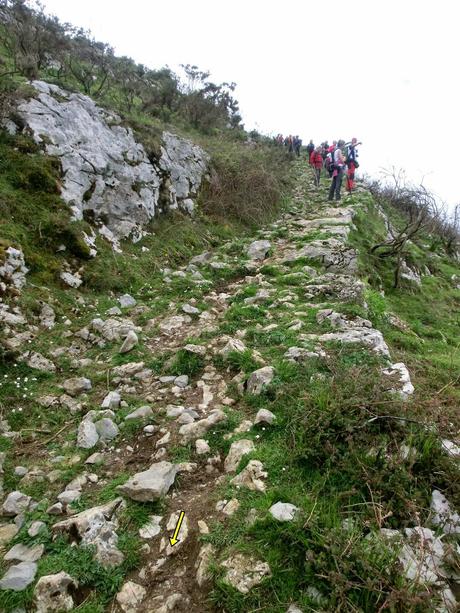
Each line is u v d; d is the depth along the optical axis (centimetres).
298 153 2744
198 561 264
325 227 1071
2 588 252
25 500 318
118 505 305
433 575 243
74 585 254
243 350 483
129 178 886
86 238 717
